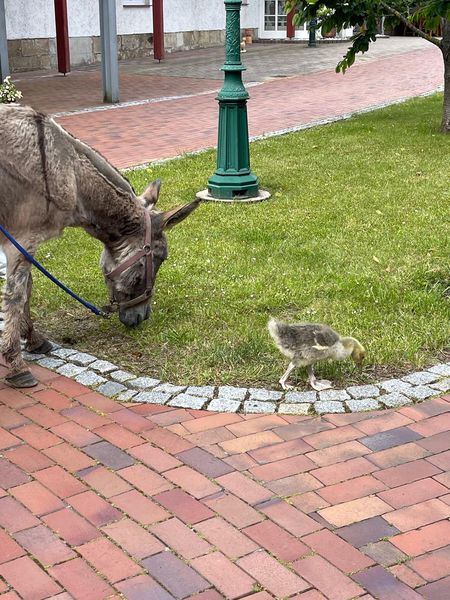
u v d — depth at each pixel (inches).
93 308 113.7
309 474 87.4
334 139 271.4
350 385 107.2
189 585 70.7
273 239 167.5
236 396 104.2
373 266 150.2
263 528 78.4
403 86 404.2
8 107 101.7
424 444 93.4
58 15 465.4
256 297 136.5
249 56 561.0
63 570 72.6
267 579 71.4
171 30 596.1
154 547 75.6
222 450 92.2
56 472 88.0
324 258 155.3
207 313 130.0
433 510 81.2
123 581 71.2
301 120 313.9
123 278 112.0
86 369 113.1
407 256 154.9
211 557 74.2
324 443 93.6
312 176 222.1
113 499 83.0
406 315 127.0
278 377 109.2
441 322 124.7
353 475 87.3
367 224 176.6
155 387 107.2
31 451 92.3
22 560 73.9
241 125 195.5
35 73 479.8
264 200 197.9
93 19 523.2
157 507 81.7
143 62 534.6
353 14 249.4
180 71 482.6
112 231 110.2
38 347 118.0
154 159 246.1
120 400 104.2
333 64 504.1
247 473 87.6
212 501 82.7
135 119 317.7
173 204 193.5
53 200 103.3
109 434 95.7
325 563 73.4
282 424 97.7
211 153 251.8
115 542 76.4
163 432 96.0
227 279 144.8
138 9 557.9
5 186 100.5
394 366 111.9
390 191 204.5
